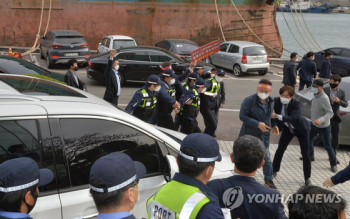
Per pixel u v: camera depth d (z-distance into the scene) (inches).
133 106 246.4
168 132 175.2
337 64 703.7
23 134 110.0
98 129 123.0
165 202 85.7
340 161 293.7
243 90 558.9
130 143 128.9
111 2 858.1
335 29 3383.4
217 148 88.5
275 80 649.6
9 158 108.3
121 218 70.1
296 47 1911.9
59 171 114.3
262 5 914.1
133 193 72.9
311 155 288.7
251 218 102.6
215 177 146.9
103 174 69.2
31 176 74.3
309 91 339.3
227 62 701.3
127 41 692.1
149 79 249.6
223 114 420.2
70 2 852.0
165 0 866.8
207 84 298.4
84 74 633.0
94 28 869.2
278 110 233.5
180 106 265.0
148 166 132.1
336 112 267.3
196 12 882.8
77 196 115.3
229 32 909.8
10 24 850.8
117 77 338.6
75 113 119.3
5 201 71.7
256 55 666.2
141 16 870.4
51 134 114.2
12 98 118.8
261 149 105.2
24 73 364.8
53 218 110.7
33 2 845.2
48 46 653.9
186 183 86.1
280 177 257.3
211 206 81.4
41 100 122.6
